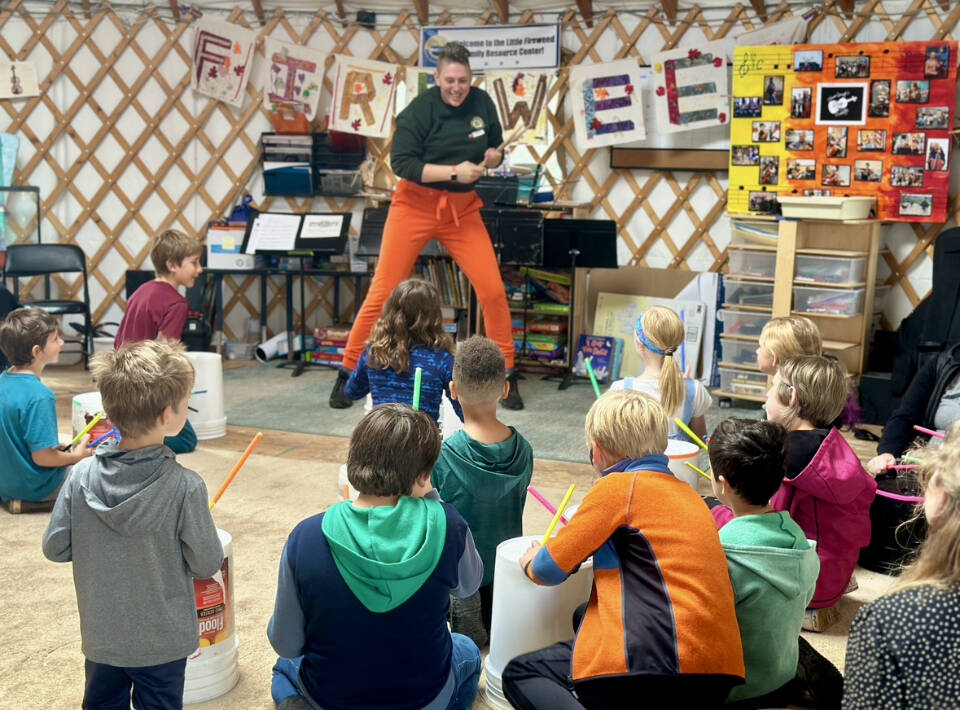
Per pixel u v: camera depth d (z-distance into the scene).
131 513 1.62
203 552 1.68
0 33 6.05
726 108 5.15
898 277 4.92
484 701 2.08
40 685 2.12
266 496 3.41
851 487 2.34
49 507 3.23
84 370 5.69
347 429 4.36
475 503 2.21
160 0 5.91
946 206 4.68
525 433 4.31
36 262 5.73
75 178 6.22
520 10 5.51
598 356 5.47
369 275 5.75
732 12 5.10
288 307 5.82
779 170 5.01
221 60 5.85
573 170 5.58
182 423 1.72
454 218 4.55
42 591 2.61
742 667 1.72
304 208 6.05
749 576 1.84
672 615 1.68
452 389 2.28
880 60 4.70
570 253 5.09
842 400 2.42
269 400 4.91
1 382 3.12
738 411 4.82
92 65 6.04
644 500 1.77
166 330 3.67
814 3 4.93
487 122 4.59
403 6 5.66
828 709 1.97
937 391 2.92
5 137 6.06
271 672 2.21
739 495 1.92
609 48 5.40
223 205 6.08
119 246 6.24
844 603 2.62
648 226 5.51
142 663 1.66
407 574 1.56
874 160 4.79
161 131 6.06
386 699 1.60
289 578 1.59
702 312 5.29
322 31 5.83
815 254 4.57
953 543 1.08
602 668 1.70
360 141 5.82
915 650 1.06
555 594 1.96
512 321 5.59
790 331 2.76
